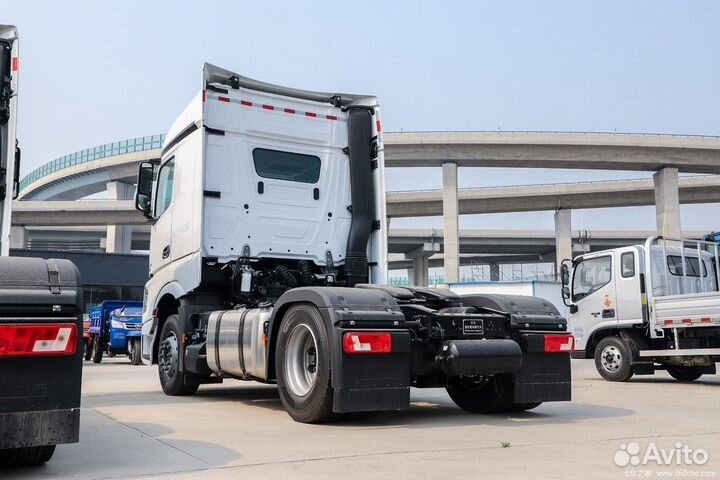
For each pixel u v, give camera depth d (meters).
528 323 6.93
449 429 6.13
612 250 13.10
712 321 11.24
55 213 67.75
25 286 4.30
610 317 12.95
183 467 4.48
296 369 6.59
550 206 69.88
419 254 88.25
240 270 8.36
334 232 9.10
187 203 8.78
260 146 8.84
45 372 4.27
